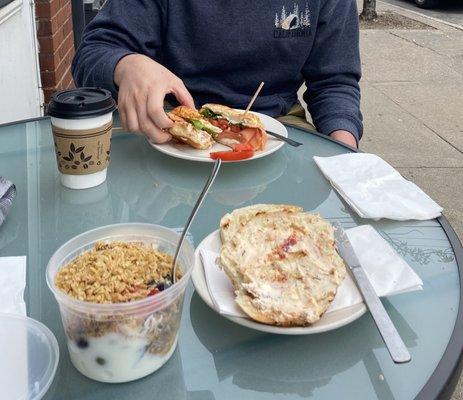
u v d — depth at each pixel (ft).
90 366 2.31
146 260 2.48
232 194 4.11
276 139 4.91
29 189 4.03
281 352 2.58
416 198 3.87
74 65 5.81
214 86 6.30
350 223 3.67
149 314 2.23
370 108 15.94
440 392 2.40
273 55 6.22
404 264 3.02
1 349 2.43
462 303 2.92
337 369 2.50
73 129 3.79
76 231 3.54
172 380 2.41
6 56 9.24
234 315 2.59
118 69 4.83
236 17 5.95
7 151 4.63
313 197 4.05
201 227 3.65
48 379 2.29
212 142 4.72
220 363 2.51
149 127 4.44
